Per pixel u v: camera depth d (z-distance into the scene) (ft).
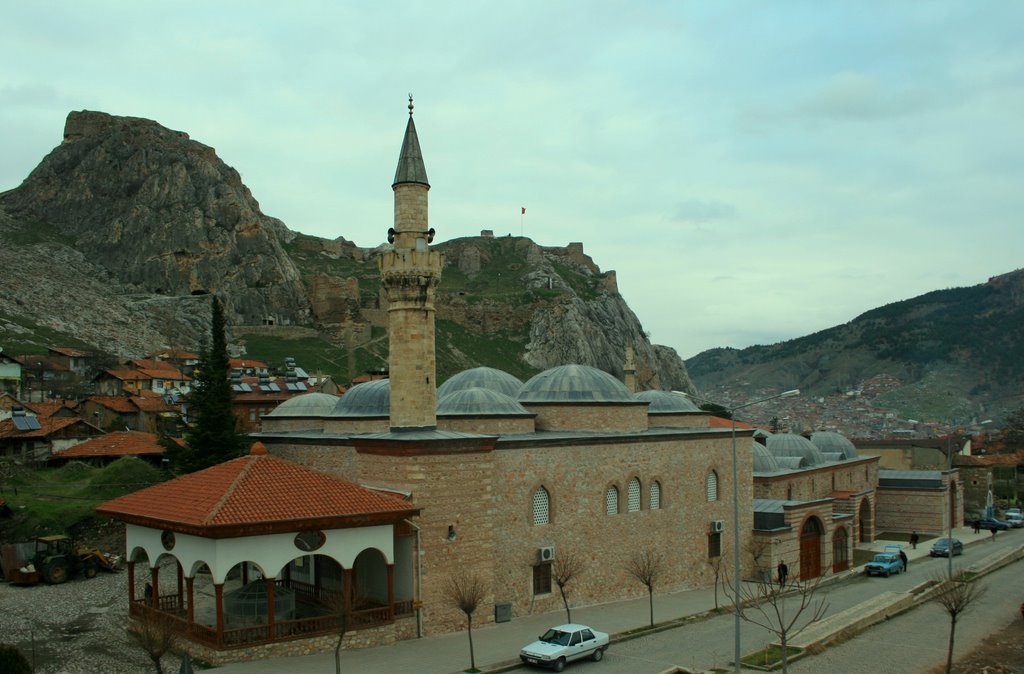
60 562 159.84
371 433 173.06
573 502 159.43
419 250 145.28
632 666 120.26
